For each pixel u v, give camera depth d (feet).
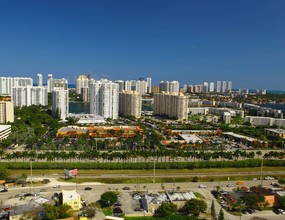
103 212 631.15
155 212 638.53
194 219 562.66
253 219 615.16
